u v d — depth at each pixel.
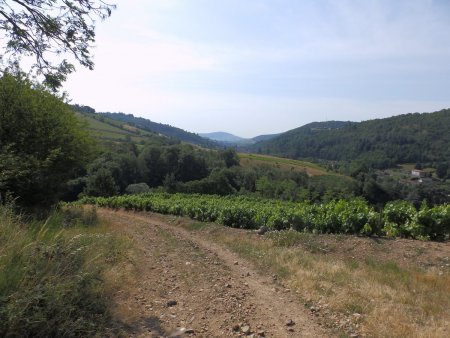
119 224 18.31
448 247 9.88
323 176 83.94
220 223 17.86
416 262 8.94
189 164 76.12
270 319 5.23
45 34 8.23
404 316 5.33
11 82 15.41
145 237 14.17
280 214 14.25
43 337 3.80
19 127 15.20
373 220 11.66
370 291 6.48
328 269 8.11
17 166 12.87
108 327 4.51
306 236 11.80
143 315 5.22
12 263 4.49
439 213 11.11
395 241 10.63
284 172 83.25
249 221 16.80
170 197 35.81
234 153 93.19
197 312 5.50
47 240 5.97
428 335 4.60
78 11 8.10
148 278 7.39
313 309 5.59
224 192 64.06
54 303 4.09
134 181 68.06
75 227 10.85
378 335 4.60
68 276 4.89
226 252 10.86
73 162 17.67
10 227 5.54
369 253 9.82
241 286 6.93
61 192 18.17
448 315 5.54
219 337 4.62
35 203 14.62
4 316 3.58
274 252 10.05
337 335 4.66
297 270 7.98
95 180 50.41
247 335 4.69
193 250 11.12
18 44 8.31
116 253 8.24
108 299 5.44
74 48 8.55
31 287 4.14
